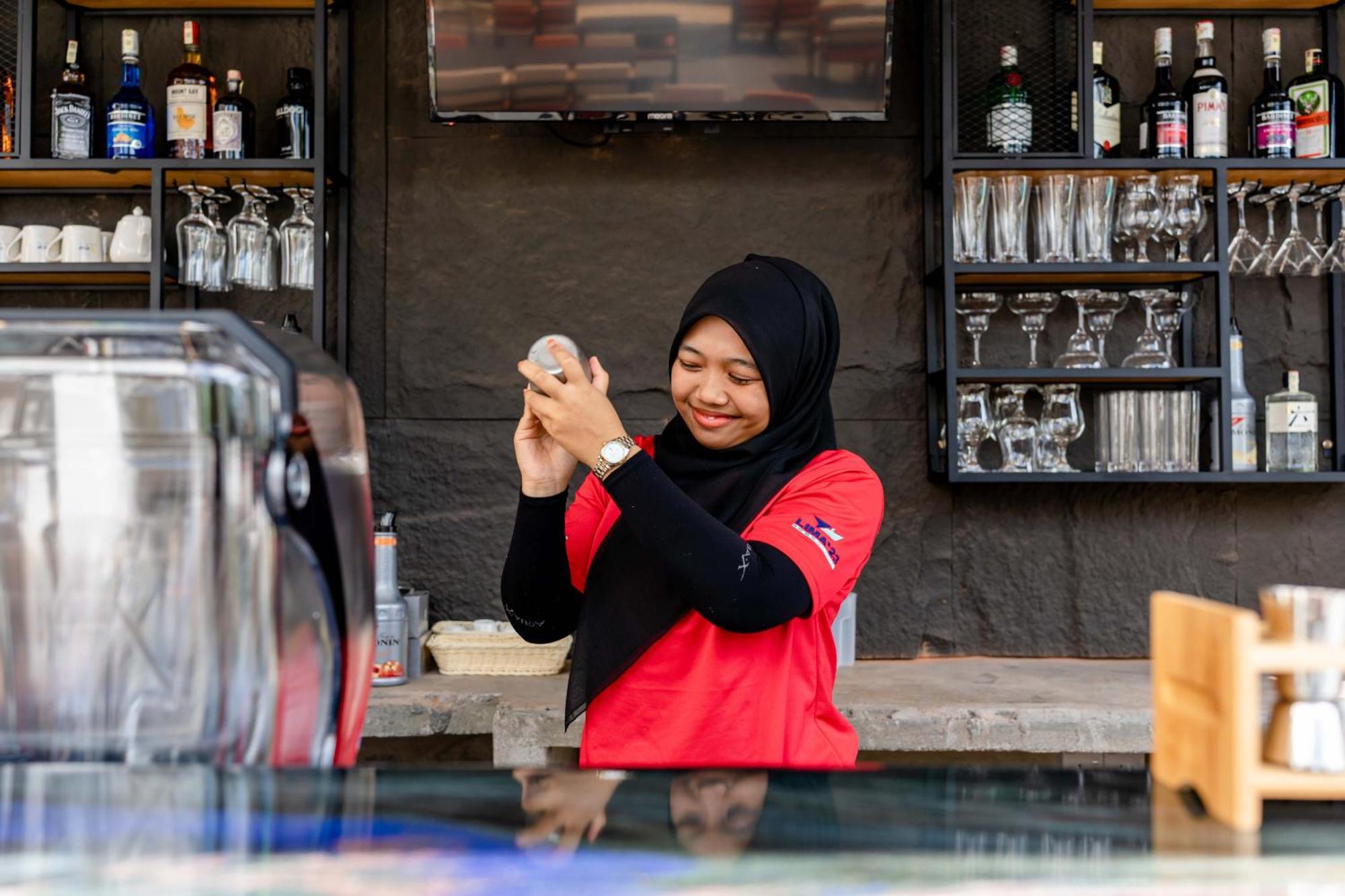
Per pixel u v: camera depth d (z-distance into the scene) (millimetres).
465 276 2738
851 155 2756
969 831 688
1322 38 2789
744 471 1396
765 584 1208
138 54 2615
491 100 2508
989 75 2738
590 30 2477
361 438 861
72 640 748
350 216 2738
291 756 781
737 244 2748
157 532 733
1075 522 2752
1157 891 587
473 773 800
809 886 595
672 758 1306
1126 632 2744
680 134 2748
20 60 2506
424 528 2727
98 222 2748
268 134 2756
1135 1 2742
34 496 728
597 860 633
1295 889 590
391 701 2209
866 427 2740
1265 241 2834
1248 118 2793
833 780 805
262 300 2758
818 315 1444
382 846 653
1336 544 2762
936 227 2740
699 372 1391
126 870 612
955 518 2750
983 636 2746
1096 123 2668
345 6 2729
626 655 1330
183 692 757
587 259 2742
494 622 2555
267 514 727
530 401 1248
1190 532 2756
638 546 1382
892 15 2457
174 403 719
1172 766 778
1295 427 2594
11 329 686
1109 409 2600
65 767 762
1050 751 2254
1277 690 722
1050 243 2584
